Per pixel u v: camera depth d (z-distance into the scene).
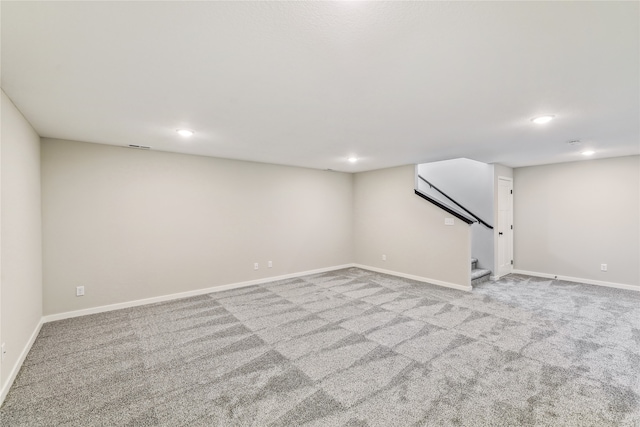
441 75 1.91
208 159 4.64
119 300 3.88
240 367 2.48
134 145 3.85
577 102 2.36
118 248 3.88
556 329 3.19
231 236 4.89
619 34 1.45
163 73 1.86
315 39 1.49
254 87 2.08
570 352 2.68
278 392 2.14
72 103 2.36
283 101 2.35
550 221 5.47
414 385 2.21
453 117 2.74
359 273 5.98
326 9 1.25
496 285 5.01
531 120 2.82
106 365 2.52
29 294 2.80
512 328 3.22
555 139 3.57
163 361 2.58
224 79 1.95
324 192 6.18
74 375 2.37
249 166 5.11
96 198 3.72
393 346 2.83
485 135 3.37
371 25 1.38
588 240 5.07
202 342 2.94
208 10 1.26
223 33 1.44
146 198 4.09
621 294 4.44
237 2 1.21
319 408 1.97
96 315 3.65
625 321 3.40
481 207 5.54
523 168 5.80
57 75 1.87
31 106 2.41
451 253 4.93
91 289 3.69
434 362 2.53
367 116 2.71
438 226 5.11
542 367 2.44
